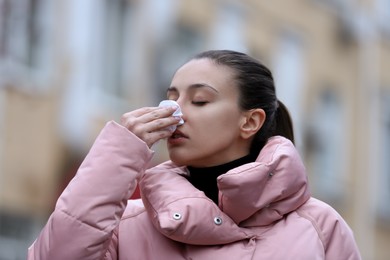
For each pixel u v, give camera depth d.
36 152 12.91
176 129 3.43
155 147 14.19
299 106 18.94
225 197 3.29
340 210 19.88
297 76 18.97
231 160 3.50
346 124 20.23
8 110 12.59
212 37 16.67
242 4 17.53
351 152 20.33
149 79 14.98
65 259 3.19
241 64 3.50
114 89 14.30
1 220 12.48
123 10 14.57
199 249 3.31
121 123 3.38
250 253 3.29
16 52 12.73
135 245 3.37
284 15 18.69
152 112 3.37
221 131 3.44
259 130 3.58
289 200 3.39
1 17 12.48
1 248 12.46
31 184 12.82
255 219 3.37
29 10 12.91
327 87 19.84
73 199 3.22
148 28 15.02
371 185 20.81
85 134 13.61
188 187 3.33
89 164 3.28
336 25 20.08
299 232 3.36
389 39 21.53
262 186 3.31
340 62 20.16
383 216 21.09
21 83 12.73
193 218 3.24
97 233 3.20
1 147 12.48
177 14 15.80
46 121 13.05
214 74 3.46
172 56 15.59
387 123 21.50
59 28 13.30
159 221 3.24
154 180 3.37
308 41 19.33
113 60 14.33
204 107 3.44
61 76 13.29
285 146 3.43
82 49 13.60
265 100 3.55
